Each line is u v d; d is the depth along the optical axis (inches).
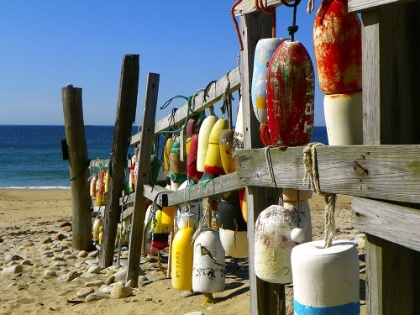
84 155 368.2
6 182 1446.9
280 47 124.1
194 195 204.7
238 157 143.0
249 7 147.6
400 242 94.3
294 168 121.5
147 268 292.8
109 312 221.9
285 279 132.9
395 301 103.7
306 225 138.3
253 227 149.0
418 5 103.7
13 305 244.4
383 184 96.8
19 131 5984.3
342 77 113.4
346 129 114.6
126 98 298.7
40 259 339.3
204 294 202.8
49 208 672.4
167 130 274.5
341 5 114.2
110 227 309.1
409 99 103.4
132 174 304.3
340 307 106.8
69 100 367.2
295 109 121.0
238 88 188.2
